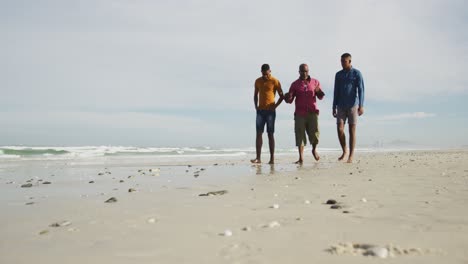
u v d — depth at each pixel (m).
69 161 12.85
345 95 8.79
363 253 1.85
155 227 2.49
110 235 2.28
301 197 3.74
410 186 4.41
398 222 2.54
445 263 1.69
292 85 8.94
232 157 16.50
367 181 4.98
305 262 1.71
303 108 8.86
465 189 4.11
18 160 13.63
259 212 2.97
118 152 22.11
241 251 1.90
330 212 2.94
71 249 1.98
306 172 6.49
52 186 5.23
